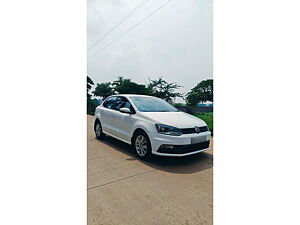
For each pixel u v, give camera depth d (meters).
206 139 3.24
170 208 1.92
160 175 2.67
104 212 1.84
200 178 2.59
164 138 2.91
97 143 4.38
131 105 3.71
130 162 3.16
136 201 2.03
